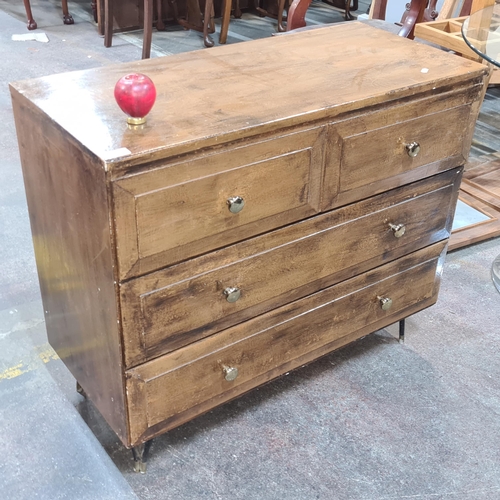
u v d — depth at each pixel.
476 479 1.70
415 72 1.67
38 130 1.41
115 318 1.36
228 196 1.38
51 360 2.01
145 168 1.23
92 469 1.67
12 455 1.70
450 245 2.60
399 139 1.64
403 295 1.99
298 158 1.45
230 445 1.76
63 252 1.51
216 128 1.32
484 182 3.06
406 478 1.69
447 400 1.94
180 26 5.07
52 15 5.21
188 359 1.53
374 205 1.71
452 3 3.49
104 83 1.53
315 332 1.80
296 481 1.66
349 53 1.80
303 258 1.62
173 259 1.37
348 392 1.96
